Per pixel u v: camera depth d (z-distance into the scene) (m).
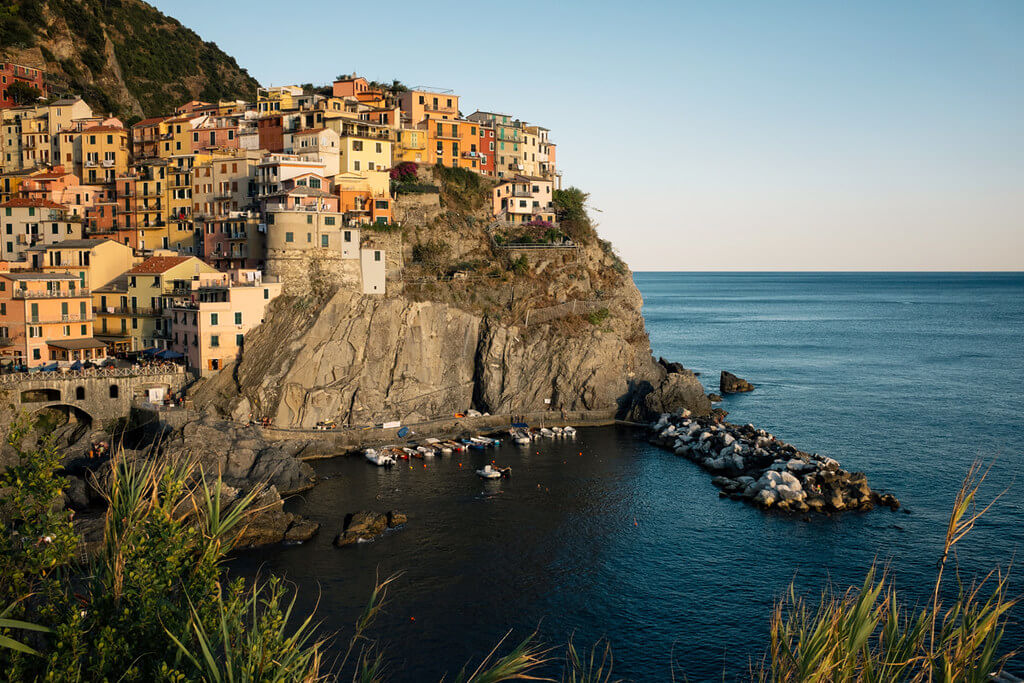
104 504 85.38
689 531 84.94
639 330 156.88
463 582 72.12
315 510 89.44
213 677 18.03
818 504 90.81
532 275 144.75
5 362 108.94
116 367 110.94
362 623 20.22
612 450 117.56
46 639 20.11
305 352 116.25
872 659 18.05
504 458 112.19
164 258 126.06
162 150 151.62
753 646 61.59
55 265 124.38
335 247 124.62
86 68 186.50
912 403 151.38
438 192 145.75
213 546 20.92
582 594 70.31
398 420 122.81
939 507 91.25
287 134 140.38
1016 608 66.12
